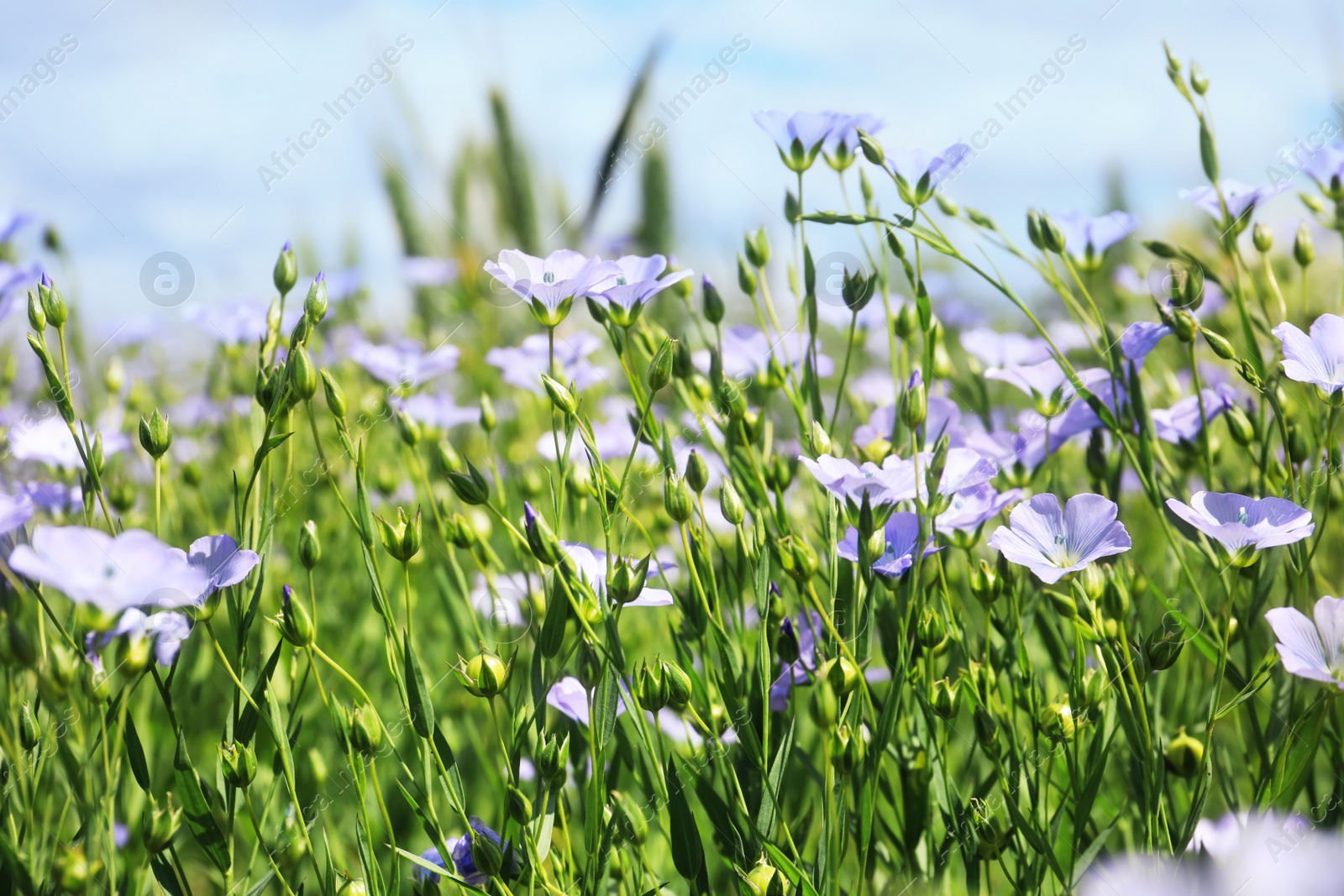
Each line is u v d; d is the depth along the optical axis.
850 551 0.79
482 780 0.90
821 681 0.76
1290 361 0.80
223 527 0.97
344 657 0.94
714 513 0.92
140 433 0.79
